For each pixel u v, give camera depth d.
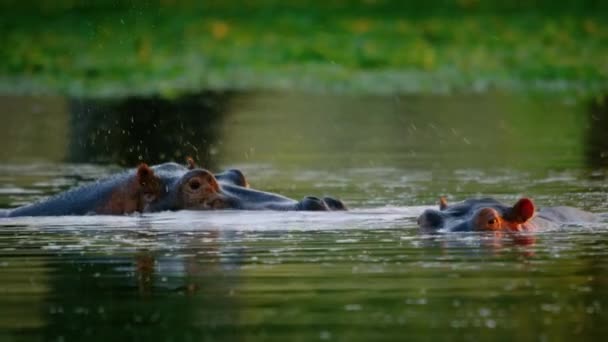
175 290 33.31
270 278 34.84
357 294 32.53
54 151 81.81
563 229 43.78
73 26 154.12
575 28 153.62
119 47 143.88
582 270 35.50
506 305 30.98
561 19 159.62
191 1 168.88
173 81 125.00
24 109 108.38
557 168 67.56
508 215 43.72
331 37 149.62
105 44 145.75
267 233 43.22
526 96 113.62
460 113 102.12
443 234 42.69
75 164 74.56
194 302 31.75
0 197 58.25
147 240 42.06
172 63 134.88
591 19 159.38
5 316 30.48
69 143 85.44
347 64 136.75
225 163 74.38
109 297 32.53
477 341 27.39
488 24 156.62
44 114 104.50
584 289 32.81
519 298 31.78
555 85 122.19
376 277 34.81
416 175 65.81
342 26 155.88
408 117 99.69
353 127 94.31
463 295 32.25
